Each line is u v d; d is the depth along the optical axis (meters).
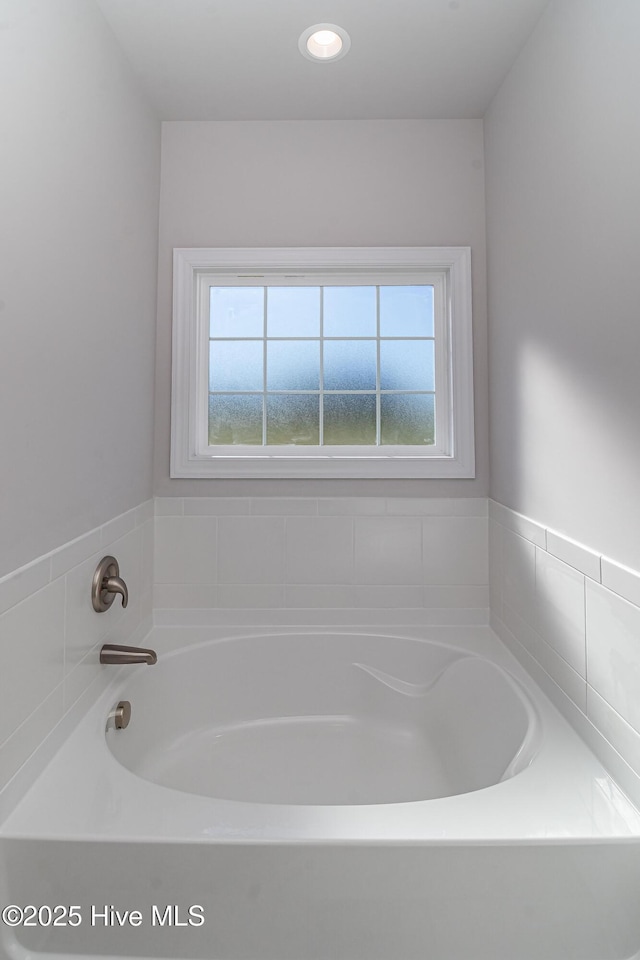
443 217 2.23
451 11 1.66
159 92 2.04
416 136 2.24
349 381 2.35
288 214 2.23
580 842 1.05
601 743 1.32
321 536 2.26
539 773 1.29
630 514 1.20
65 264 1.37
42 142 1.24
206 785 1.75
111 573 1.66
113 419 1.74
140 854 1.04
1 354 1.08
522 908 1.05
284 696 2.13
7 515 1.12
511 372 1.94
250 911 1.04
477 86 2.04
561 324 1.53
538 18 1.68
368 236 2.23
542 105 1.65
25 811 1.13
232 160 2.24
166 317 2.23
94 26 1.57
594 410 1.36
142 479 2.07
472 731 1.77
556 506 1.59
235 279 2.32
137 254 1.96
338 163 2.24
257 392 2.34
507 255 1.97
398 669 2.12
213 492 2.25
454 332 2.23
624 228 1.21
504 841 1.05
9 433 1.12
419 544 2.26
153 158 2.15
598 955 1.06
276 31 1.74
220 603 2.26
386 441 2.35
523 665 1.84
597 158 1.32
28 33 1.18
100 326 1.61
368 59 1.88
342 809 1.15
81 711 1.50
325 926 1.04
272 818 1.12
